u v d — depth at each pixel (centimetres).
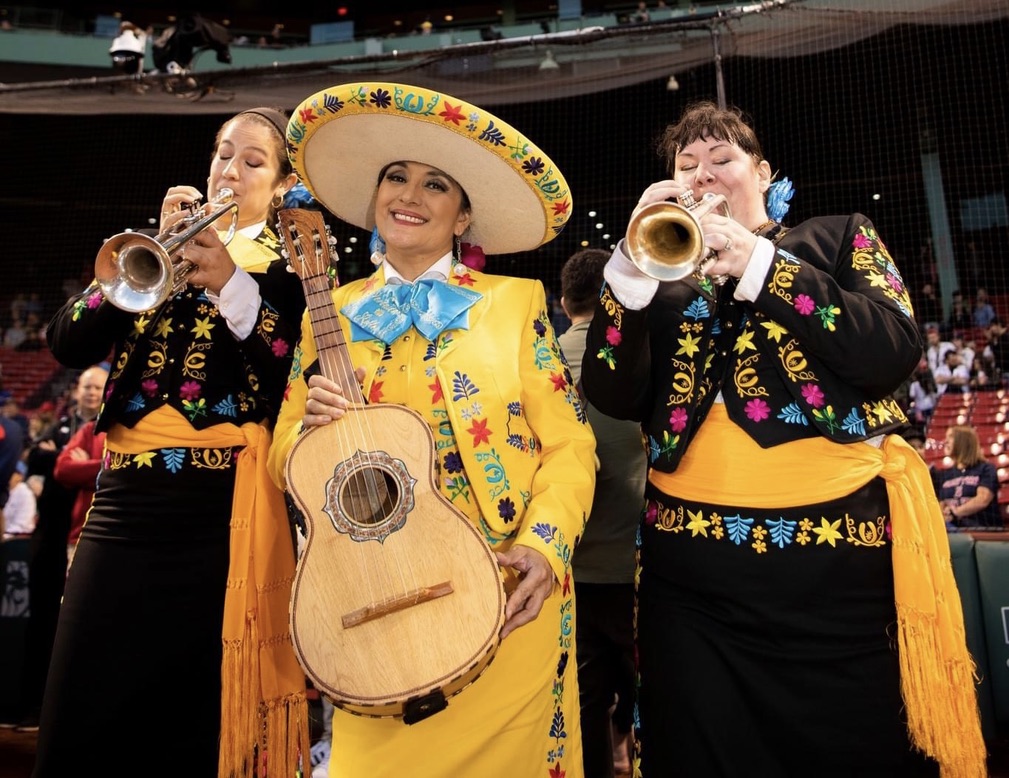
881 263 170
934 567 155
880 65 865
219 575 188
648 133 1020
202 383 194
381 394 172
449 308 174
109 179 1209
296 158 192
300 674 191
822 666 151
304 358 183
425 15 1620
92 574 184
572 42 453
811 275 155
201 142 1129
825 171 1084
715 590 156
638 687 168
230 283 188
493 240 203
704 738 153
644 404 175
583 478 169
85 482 373
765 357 163
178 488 188
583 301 283
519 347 178
